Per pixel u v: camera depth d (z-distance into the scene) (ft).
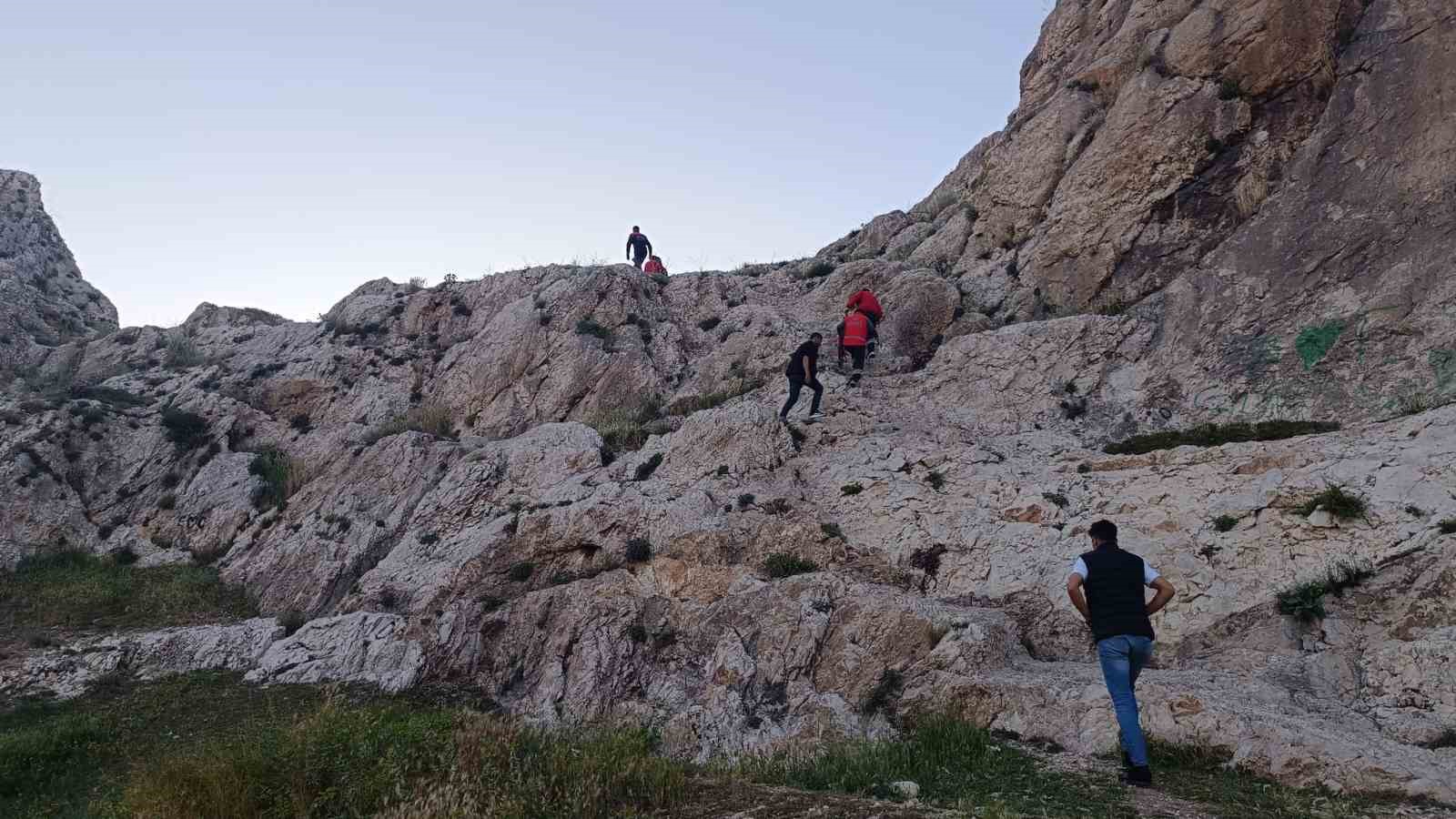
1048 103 66.39
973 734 27.25
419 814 21.20
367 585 48.93
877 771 25.07
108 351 81.20
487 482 53.93
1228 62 54.60
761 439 48.93
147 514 58.08
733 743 32.19
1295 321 45.03
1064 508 40.24
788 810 20.95
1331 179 47.88
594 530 46.01
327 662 41.93
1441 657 27.73
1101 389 48.60
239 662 43.73
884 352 59.36
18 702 38.99
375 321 77.30
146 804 24.22
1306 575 32.76
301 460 62.13
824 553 41.57
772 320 64.75
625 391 63.36
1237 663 31.42
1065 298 57.31
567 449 54.54
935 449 46.57
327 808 23.27
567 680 38.45
